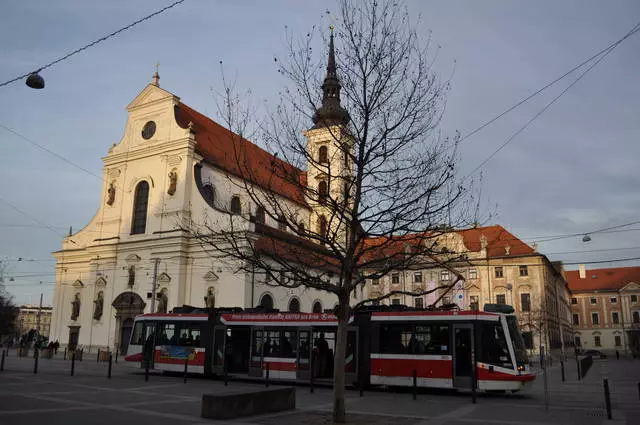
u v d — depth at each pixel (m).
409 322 22.09
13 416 12.65
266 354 25.19
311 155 14.05
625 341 110.38
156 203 47.84
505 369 20.08
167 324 28.61
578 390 23.11
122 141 51.91
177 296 43.88
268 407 14.38
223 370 26.11
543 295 65.19
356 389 23.03
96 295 49.47
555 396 20.38
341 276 13.53
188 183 46.66
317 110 14.23
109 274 49.00
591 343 113.31
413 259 16.33
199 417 13.27
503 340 20.50
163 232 46.19
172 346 28.00
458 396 20.47
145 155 49.66
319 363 23.91
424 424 12.84
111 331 47.41
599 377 32.56
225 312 27.31
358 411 15.40
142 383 22.98
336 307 14.18
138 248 47.41
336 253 13.48
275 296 45.81
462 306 65.12
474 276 68.44
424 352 21.48
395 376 21.80
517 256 66.81
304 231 13.95
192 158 47.44
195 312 28.17
